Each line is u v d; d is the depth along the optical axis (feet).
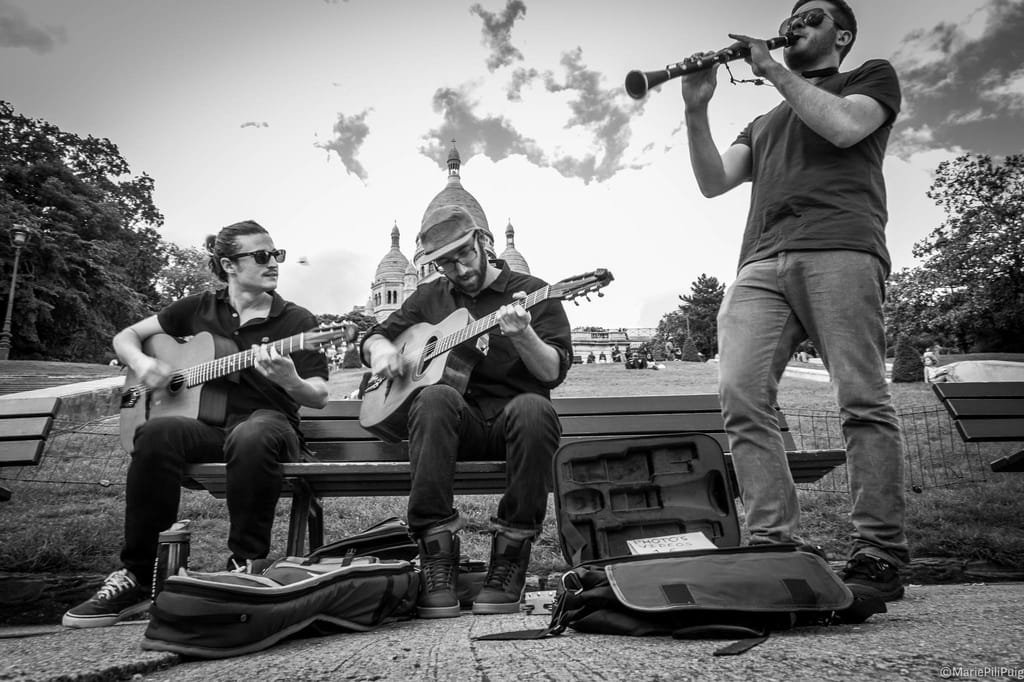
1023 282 121.19
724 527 8.43
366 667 4.25
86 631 8.18
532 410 8.59
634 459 8.79
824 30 9.20
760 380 8.36
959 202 125.70
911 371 69.67
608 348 268.82
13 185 133.49
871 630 5.13
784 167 8.92
